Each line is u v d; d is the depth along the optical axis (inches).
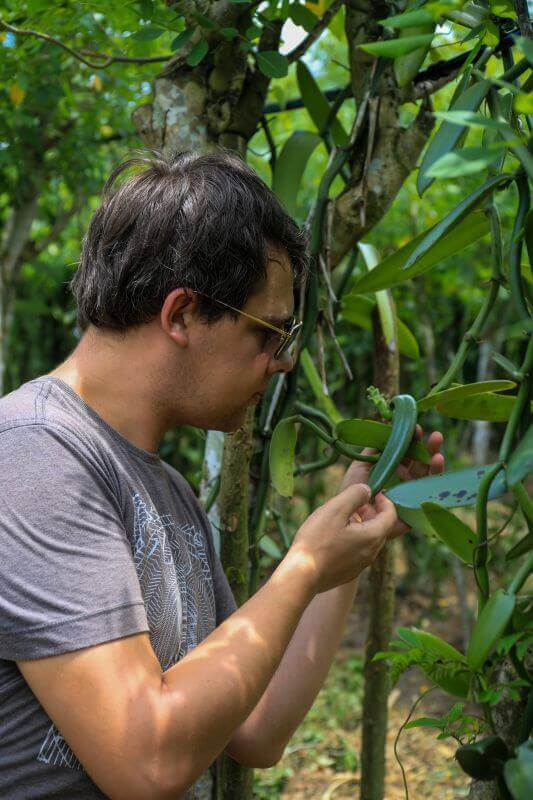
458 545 37.0
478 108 34.3
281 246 35.5
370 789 69.9
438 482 37.7
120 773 28.7
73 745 29.4
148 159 38.9
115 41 80.7
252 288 34.2
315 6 63.1
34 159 113.6
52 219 148.3
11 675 31.1
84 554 30.3
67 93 93.0
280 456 45.2
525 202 31.5
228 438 52.7
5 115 96.7
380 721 69.1
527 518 35.7
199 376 35.1
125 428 35.7
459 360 41.5
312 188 136.9
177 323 34.2
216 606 43.6
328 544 34.4
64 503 30.8
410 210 124.8
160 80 52.4
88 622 29.2
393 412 40.9
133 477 35.0
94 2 58.1
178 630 36.2
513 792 27.0
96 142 114.3
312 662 43.3
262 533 58.4
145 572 34.7
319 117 59.5
